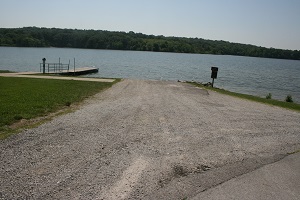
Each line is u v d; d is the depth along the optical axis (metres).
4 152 6.73
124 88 20.03
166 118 11.11
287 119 12.29
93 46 178.25
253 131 9.96
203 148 7.91
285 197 5.54
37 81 21.41
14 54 96.06
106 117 10.73
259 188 5.84
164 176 6.04
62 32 188.38
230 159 7.24
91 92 17.09
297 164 7.20
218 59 144.25
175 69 65.38
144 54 150.50
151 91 19.20
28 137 7.87
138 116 11.20
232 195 5.50
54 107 11.95
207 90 22.03
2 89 16.36
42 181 5.48
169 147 7.80
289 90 38.41
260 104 16.33
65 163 6.33
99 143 7.73
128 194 5.21
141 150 7.43
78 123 9.63
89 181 5.59
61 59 80.19
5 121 9.10
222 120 11.33
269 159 7.43
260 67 93.81
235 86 39.47
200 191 5.55
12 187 5.21
